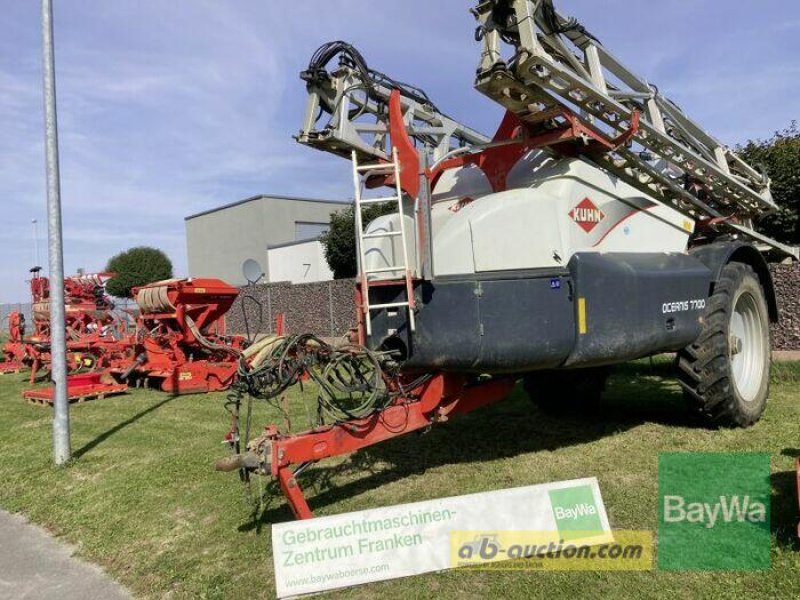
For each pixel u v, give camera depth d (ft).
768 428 17.99
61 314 19.44
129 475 17.81
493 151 16.58
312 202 151.33
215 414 25.98
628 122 16.49
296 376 13.52
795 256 25.40
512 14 13.79
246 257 149.79
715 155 20.80
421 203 13.34
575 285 14.39
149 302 33.94
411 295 13.17
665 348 16.52
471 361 13.51
